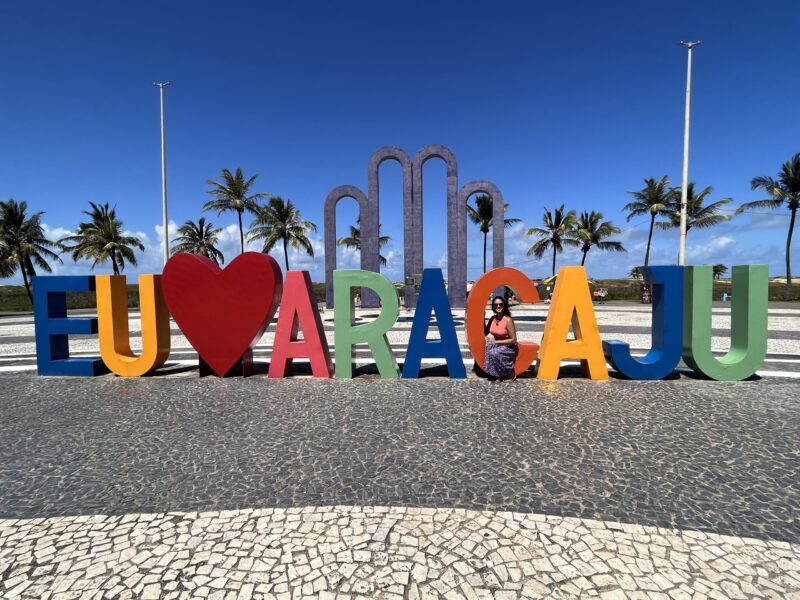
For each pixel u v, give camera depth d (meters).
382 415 4.84
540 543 2.55
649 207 32.25
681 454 3.75
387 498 3.07
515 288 6.43
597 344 6.37
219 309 6.62
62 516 2.90
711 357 6.22
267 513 2.89
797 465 3.53
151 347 6.84
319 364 6.70
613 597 2.14
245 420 4.73
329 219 22.53
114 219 33.38
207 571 2.35
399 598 2.14
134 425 4.62
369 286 6.61
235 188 30.95
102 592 2.20
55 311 7.20
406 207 22.19
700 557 2.44
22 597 2.17
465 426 4.46
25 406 5.34
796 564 2.38
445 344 6.58
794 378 6.43
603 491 3.14
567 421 4.59
